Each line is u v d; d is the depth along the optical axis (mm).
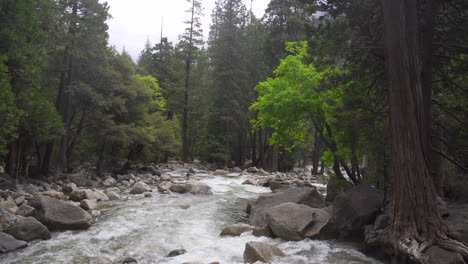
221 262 7402
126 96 24766
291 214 9695
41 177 19297
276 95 15969
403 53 7637
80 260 7512
